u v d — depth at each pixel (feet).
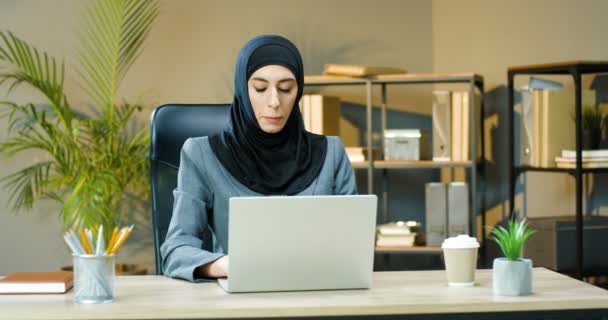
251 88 6.39
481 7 13.75
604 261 11.59
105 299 4.78
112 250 4.89
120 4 13.03
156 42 13.97
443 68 14.08
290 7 14.08
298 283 5.12
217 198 6.50
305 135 6.85
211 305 4.64
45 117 13.56
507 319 4.70
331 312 4.58
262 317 4.55
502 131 13.62
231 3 14.06
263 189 6.51
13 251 13.87
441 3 14.08
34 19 13.74
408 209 14.25
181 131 7.33
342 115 14.17
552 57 12.98
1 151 13.11
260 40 6.49
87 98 13.79
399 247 12.65
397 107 14.17
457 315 4.66
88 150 13.46
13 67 13.65
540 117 12.00
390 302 4.70
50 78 13.71
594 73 11.98
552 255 11.52
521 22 13.34
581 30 12.59
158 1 13.97
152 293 5.11
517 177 13.29
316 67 14.11
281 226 4.95
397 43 14.14
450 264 5.30
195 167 6.53
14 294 5.15
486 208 13.73
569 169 11.44
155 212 7.20
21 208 13.79
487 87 13.74
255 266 5.02
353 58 14.14
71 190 13.57
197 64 14.03
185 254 5.75
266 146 6.58
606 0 12.25
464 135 12.66
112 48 13.35
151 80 13.97
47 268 13.87
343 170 6.88
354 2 14.15
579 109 11.21
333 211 5.00
